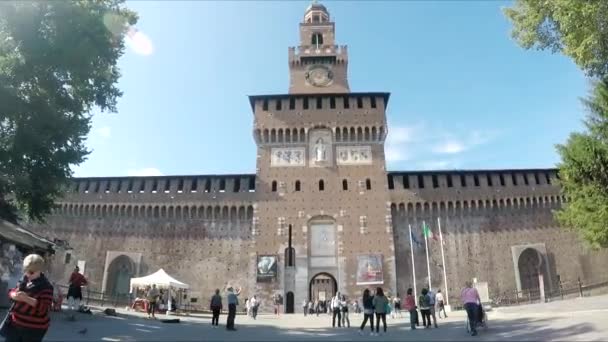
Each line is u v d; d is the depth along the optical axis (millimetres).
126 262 61719
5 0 28391
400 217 62188
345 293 57156
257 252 59375
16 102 29141
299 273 58250
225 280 59406
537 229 61844
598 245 37875
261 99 67312
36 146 30672
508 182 63688
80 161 34312
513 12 26016
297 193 62219
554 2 22047
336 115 66062
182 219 62688
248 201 62594
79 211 63656
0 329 9234
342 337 24047
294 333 26609
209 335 24047
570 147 37375
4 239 27203
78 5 30641
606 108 34344
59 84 32719
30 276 9320
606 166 34906
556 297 57938
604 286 57344
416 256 60469
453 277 59656
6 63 28609
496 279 59656
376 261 58469
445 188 63219
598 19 20453
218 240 61500
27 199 34031
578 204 37812
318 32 77312
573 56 22656
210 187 63875
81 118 34562
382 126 65125
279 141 65188
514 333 21859
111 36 32688
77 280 28047
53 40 29703
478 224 61969
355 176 63062
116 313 32688
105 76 34906
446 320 34438
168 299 48688
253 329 29219
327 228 60719
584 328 20609
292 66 73562
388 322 35906
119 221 62938
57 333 20062
